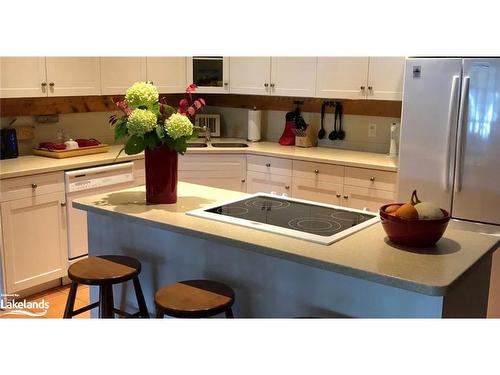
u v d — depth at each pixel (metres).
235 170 4.79
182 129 2.60
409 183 3.69
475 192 3.42
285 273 2.31
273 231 2.33
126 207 2.71
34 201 3.79
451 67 3.40
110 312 2.57
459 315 2.09
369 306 2.10
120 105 2.66
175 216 2.56
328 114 4.87
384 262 1.98
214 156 4.74
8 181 3.62
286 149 4.76
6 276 3.70
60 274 4.05
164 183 2.75
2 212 3.62
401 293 2.01
